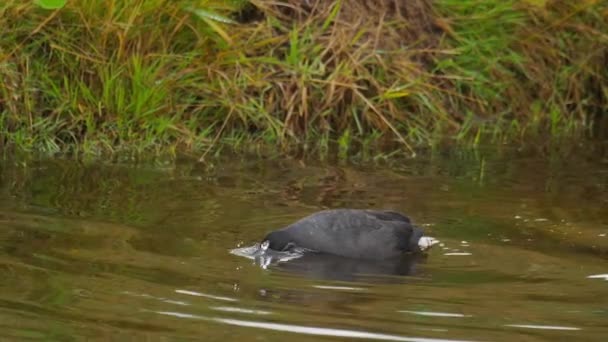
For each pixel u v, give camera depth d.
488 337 9.98
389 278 11.64
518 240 13.04
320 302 10.84
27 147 16.84
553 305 10.86
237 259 12.19
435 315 10.52
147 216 13.77
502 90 19.47
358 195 14.95
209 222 13.59
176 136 17.28
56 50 17.27
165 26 17.62
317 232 12.57
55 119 17.20
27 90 17.06
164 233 13.09
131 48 17.44
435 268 12.00
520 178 16.03
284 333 9.98
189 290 11.09
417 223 13.66
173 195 14.75
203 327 10.11
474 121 19.08
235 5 18.36
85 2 17.08
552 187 15.53
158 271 11.69
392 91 18.22
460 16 19.62
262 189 15.17
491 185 15.57
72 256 12.15
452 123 18.61
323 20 18.86
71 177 15.55
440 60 19.31
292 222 13.69
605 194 15.19
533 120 19.50
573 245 12.91
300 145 17.67
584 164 16.97
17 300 10.77
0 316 10.34
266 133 17.75
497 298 11.03
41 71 17.25
